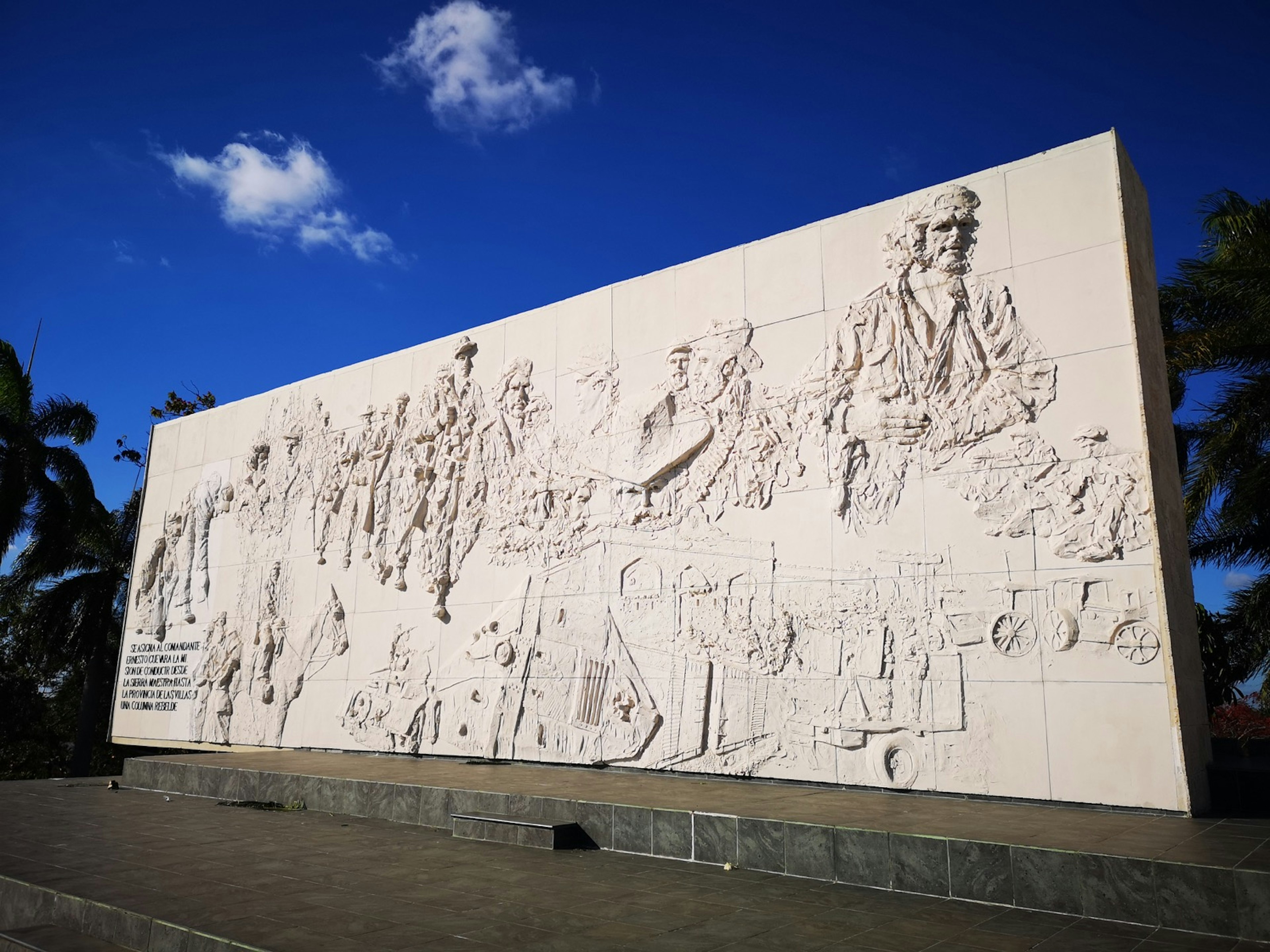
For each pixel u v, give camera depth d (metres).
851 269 10.34
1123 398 8.41
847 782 9.28
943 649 8.95
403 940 5.28
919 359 9.62
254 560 16.48
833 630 9.69
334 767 11.88
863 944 5.17
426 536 13.91
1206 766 8.29
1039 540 8.61
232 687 16.17
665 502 11.37
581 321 12.79
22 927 6.50
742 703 10.19
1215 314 14.16
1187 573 9.09
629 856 7.81
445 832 9.11
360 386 15.57
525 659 12.30
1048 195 9.15
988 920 5.71
